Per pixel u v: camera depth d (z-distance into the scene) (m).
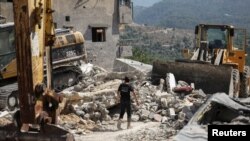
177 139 9.68
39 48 9.53
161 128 14.69
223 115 11.21
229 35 21.08
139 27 157.00
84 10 38.06
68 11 37.38
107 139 13.68
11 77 18.12
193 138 9.64
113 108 17.08
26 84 9.20
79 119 15.52
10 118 14.72
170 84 19.03
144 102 17.27
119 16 39.59
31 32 9.13
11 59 18.08
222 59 20.27
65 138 9.20
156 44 128.62
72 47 22.12
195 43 21.83
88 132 14.61
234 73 19.67
